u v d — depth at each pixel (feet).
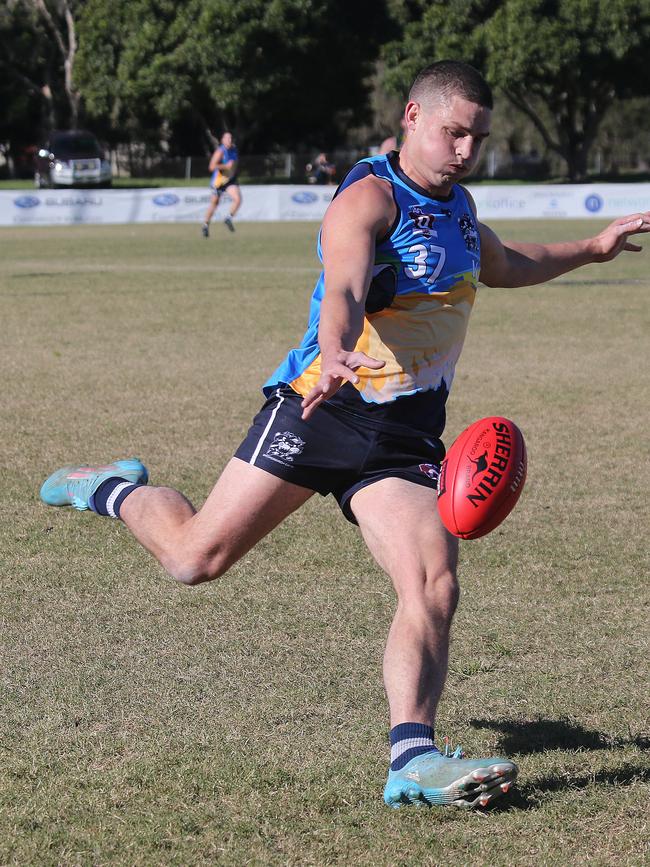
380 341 41.57
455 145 40.22
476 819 38.42
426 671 38.70
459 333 42.75
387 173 41.27
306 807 39.17
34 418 104.53
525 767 42.29
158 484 81.82
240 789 40.37
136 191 489.26
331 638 55.36
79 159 583.17
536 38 612.70
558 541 71.15
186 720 46.29
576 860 35.83
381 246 40.93
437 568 39.96
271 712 47.14
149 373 129.29
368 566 66.18
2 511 76.13
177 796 39.88
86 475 48.26
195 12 617.21
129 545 69.67
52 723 45.88
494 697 48.85
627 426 103.19
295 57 632.38
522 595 61.82
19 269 261.65
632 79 648.38
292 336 158.40
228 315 180.14
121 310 187.01
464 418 106.63
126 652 53.42
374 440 41.60
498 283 48.16
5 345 150.51
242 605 59.77
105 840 36.91
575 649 54.29
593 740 44.75
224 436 97.55
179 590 61.93
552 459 91.35
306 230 413.39
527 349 148.46
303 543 70.23
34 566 65.57
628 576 64.90
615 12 605.31
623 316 181.06
